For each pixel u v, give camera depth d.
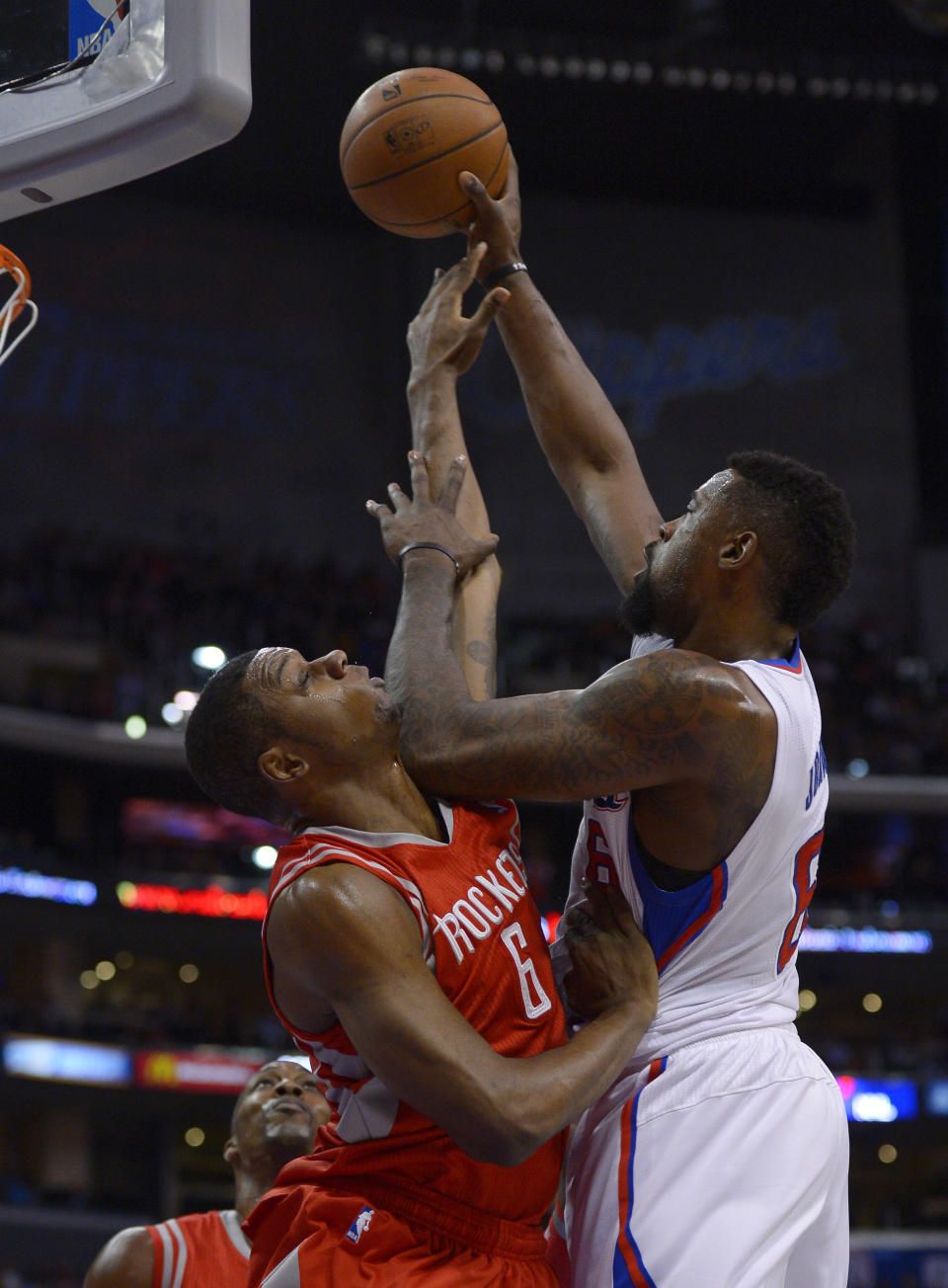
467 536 2.47
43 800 21.70
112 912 20.36
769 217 25.12
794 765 2.04
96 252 23.78
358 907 1.90
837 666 23.36
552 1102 1.86
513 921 2.07
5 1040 19.08
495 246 2.73
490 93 22.45
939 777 22.44
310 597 23.17
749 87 19.03
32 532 22.52
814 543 2.15
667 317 24.64
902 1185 22.61
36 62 2.49
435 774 2.11
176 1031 20.91
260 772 2.11
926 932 21.75
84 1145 20.45
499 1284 1.94
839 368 24.77
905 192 25.22
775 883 2.09
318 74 21.98
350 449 24.30
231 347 24.22
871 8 19.33
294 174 24.14
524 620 23.00
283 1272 1.91
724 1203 1.95
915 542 24.03
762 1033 2.08
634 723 1.99
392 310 24.56
